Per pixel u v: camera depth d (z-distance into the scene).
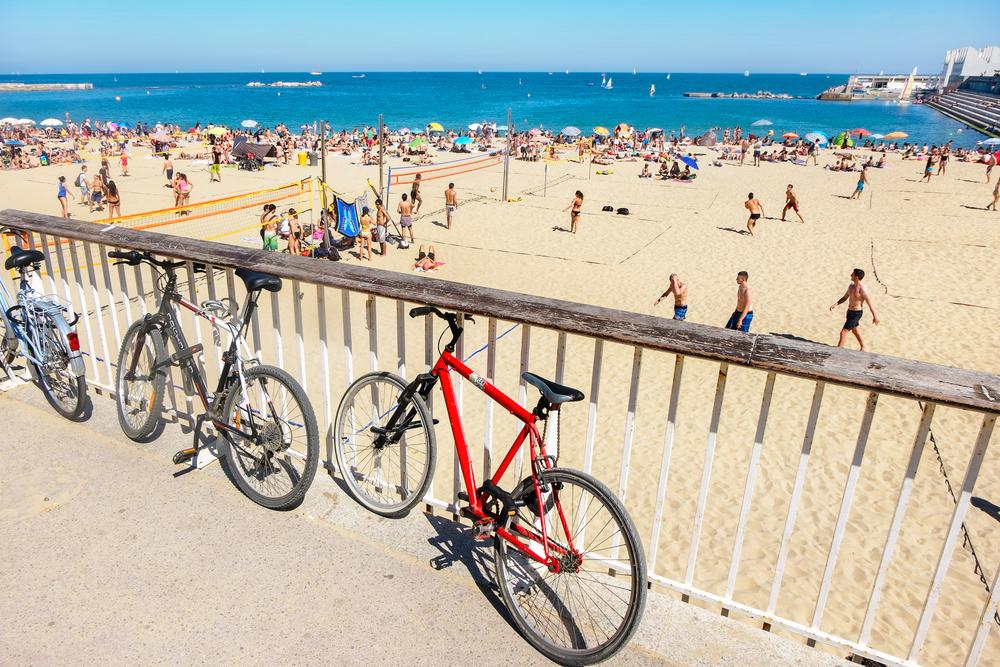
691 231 22.66
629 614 2.31
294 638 2.52
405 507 3.13
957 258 19.25
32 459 3.61
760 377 11.31
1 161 38.38
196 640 2.51
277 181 33.94
